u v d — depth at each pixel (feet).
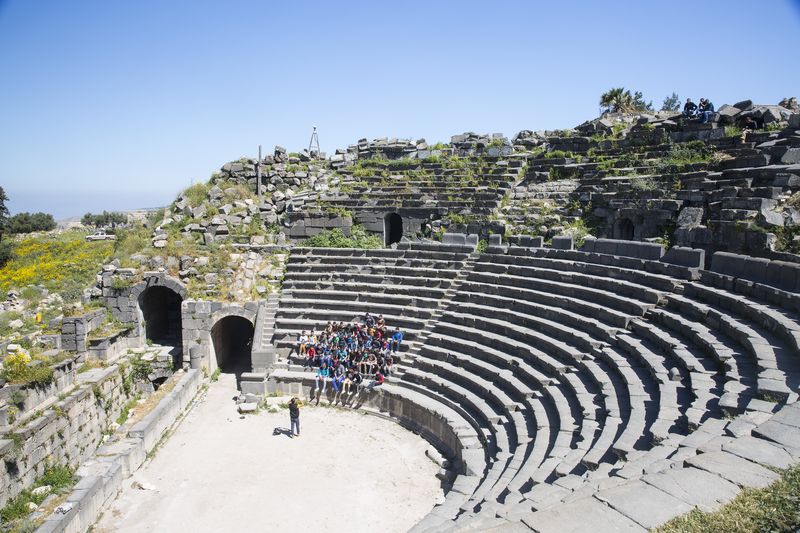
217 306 113.50
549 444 58.13
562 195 117.80
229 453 81.30
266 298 116.57
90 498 63.62
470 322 95.09
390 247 127.85
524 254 103.35
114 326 113.29
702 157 103.96
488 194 125.49
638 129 122.42
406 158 151.74
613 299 79.51
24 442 72.84
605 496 31.94
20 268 160.97
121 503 68.49
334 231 134.62
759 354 51.85
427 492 69.87
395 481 72.69
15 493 70.44
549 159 127.65
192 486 72.28
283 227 137.90
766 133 98.22
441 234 124.88
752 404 42.37
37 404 81.46
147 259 119.96
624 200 103.71
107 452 74.23
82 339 102.42
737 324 59.93
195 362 109.29
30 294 133.80
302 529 62.59
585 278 88.38
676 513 29.99
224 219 135.44
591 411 58.08
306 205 138.62
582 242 103.60
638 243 86.02
